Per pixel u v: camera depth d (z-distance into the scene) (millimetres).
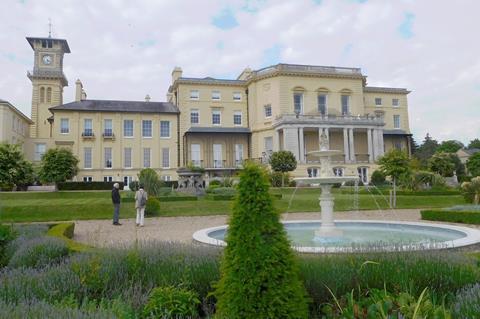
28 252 6258
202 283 4379
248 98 49688
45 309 2973
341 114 45250
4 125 39406
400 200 24609
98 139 43125
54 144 42000
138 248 5488
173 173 45000
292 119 42625
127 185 43469
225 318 3270
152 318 3457
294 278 3420
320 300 4148
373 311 3373
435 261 4633
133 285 4465
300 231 11656
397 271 4305
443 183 32875
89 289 4273
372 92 55375
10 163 30703
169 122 46062
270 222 3438
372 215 18812
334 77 48219
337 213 20125
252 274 3285
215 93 49219
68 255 6441
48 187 40812
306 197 26016
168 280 4461
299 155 42375
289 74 46531
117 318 3068
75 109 42656
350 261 4590
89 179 42406
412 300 3576
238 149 48656
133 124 44656
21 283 4156
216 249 5688
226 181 34625
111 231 13523
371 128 45219
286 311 3262
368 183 40469
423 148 91688
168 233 12773
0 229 6117
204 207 21062
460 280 4242
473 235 8445
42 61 56812
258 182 3535
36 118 55312
